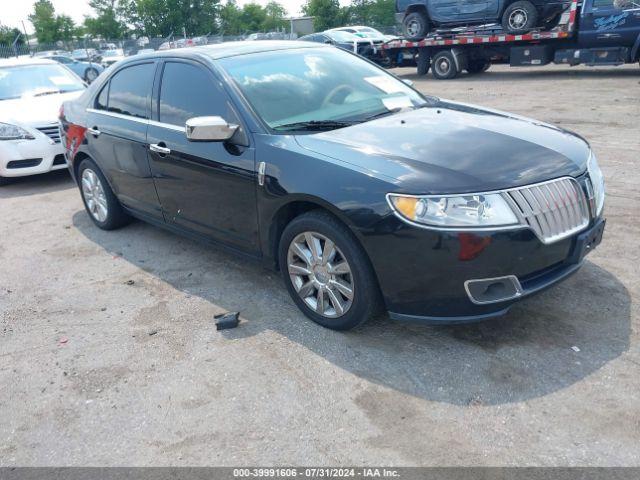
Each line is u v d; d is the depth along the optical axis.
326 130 3.78
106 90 5.44
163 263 5.02
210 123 3.69
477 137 3.54
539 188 3.12
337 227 3.35
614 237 4.73
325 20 65.88
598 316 3.60
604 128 8.72
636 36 14.16
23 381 3.47
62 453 2.87
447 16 17.44
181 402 3.15
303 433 2.85
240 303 4.17
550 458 2.57
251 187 3.78
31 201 7.32
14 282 4.89
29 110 7.93
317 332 3.69
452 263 3.00
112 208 5.72
